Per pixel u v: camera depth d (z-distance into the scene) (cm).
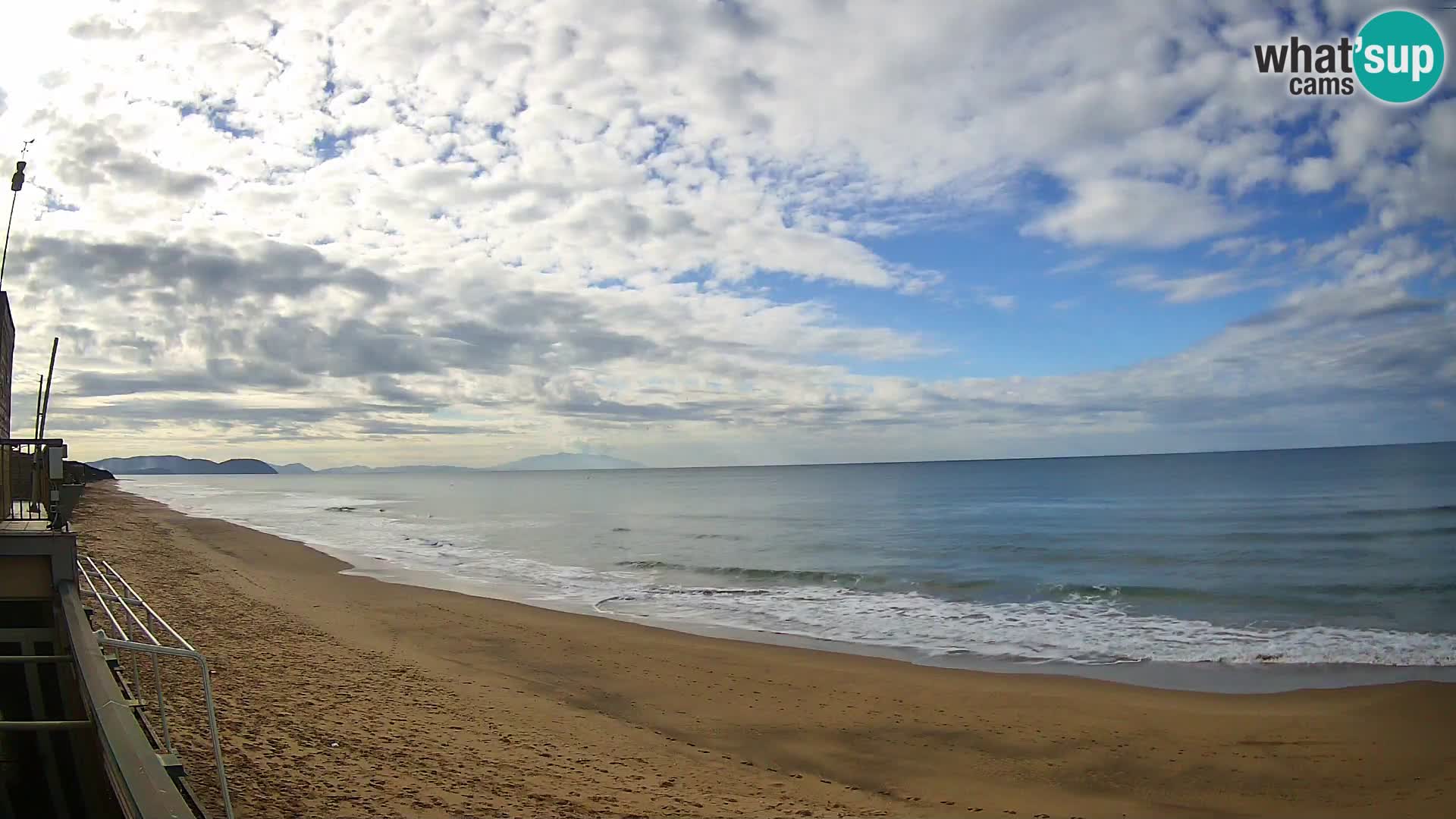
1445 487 5850
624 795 713
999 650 1449
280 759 675
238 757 666
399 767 700
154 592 1608
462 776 704
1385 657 1345
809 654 1403
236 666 1016
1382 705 1087
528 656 1324
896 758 917
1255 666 1315
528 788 697
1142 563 2631
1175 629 1605
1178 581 2223
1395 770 876
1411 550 2734
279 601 1678
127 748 482
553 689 1130
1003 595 2062
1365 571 2306
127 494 7175
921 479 11862
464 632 1498
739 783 800
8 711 730
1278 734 988
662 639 1514
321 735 762
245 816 550
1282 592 2002
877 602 1962
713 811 693
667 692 1148
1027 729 1012
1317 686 1192
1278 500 5103
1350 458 12631
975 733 996
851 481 12362
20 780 699
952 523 4378
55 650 764
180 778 486
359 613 1628
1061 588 2112
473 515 5762
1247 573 2331
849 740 970
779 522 4747
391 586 2084
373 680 1040
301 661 1102
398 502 7944
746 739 963
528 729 905
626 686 1171
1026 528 3972
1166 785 845
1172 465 14675
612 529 4422
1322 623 1634
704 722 1019
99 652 629
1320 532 3328
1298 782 853
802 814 714
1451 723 1009
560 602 1972
